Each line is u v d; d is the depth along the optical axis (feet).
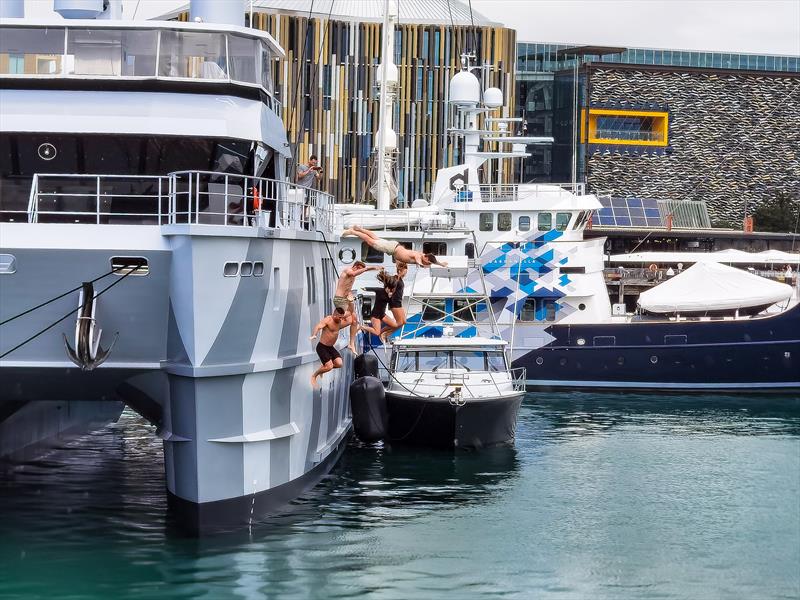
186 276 68.18
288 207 88.99
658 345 158.30
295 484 83.10
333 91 324.39
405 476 98.07
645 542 78.18
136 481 91.56
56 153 76.95
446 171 175.94
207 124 76.33
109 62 77.56
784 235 317.42
